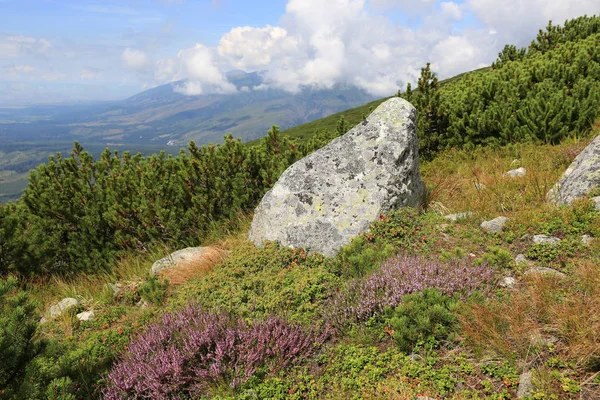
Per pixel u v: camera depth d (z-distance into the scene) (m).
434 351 4.79
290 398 4.57
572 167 9.07
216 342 5.12
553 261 6.37
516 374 4.17
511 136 13.24
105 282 9.59
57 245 10.42
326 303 6.47
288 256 8.17
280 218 8.99
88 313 7.75
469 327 4.78
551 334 4.52
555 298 5.00
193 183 11.52
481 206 9.21
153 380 4.73
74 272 10.53
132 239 10.66
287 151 12.44
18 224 10.18
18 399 3.98
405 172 9.42
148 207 10.66
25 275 9.77
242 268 7.95
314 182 9.30
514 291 5.62
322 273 7.28
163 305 7.30
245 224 11.02
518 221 7.87
